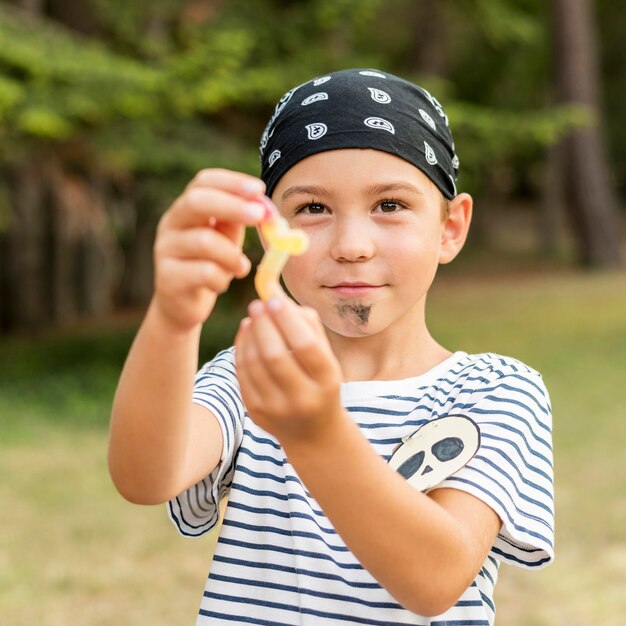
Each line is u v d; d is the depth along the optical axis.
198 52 9.70
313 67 11.12
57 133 9.26
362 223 1.62
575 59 19.23
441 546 1.28
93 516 6.25
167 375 1.28
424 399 1.74
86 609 4.79
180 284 1.16
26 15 10.46
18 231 15.66
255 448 1.75
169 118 10.16
